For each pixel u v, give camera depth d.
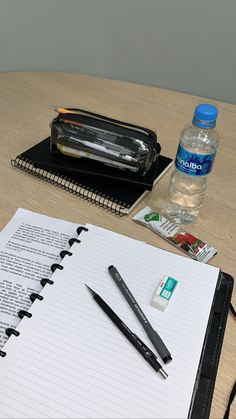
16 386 0.50
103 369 0.52
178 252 0.71
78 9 1.70
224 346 0.58
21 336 0.54
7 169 0.84
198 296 0.61
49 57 1.81
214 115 0.65
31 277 0.63
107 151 0.78
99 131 0.78
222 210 0.80
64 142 0.79
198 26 1.63
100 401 0.49
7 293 0.60
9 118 0.98
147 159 0.78
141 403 0.49
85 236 0.68
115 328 0.56
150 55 1.80
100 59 1.88
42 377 0.51
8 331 0.55
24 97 1.07
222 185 0.85
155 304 0.59
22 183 0.81
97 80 1.18
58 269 0.63
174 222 0.76
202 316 0.58
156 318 0.57
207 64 1.71
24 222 0.72
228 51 1.64
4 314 0.58
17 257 0.66
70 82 1.16
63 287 0.60
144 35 1.75
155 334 0.55
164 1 1.62
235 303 0.63
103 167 0.80
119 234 0.69
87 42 1.81
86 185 0.79
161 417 0.48
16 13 1.63
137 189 0.79
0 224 0.72
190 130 0.80
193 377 0.52
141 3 1.67
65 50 1.81
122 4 1.69
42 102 1.06
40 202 0.77
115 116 1.04
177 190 0.82
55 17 1.70
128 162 0.77
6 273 0.63
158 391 0.50
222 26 1.59
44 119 0.99
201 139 0.77
